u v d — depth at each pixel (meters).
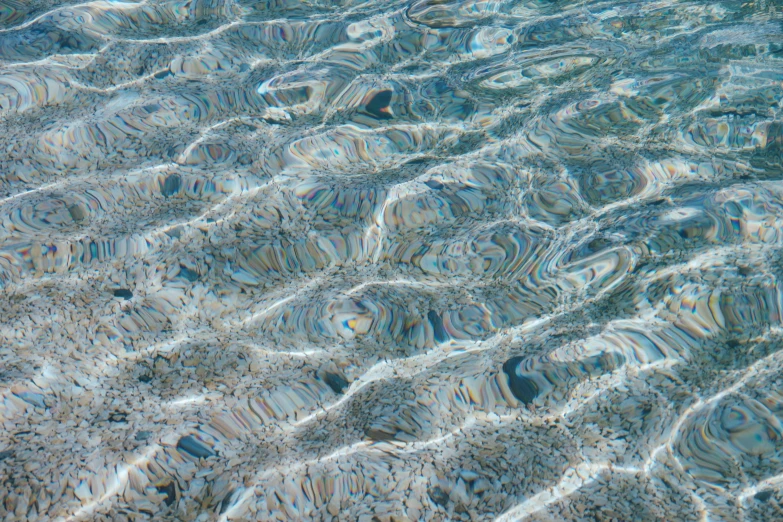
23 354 1.57
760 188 2.02
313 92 2.51
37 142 2.21
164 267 1.82
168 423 1.45
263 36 2.81
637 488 1.32
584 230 1.94
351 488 1.33
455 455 1.40
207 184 2.10
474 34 2.86
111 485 1.32
